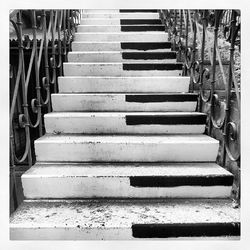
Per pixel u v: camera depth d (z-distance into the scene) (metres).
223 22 3.22
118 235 1.70
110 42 3.77
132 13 4.74
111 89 3.06
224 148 2.15
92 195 2.01
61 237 1.70
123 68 3.26
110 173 2.03
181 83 3.05
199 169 2.11
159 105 2.79
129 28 4.30
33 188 1.99
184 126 2.53
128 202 1.98
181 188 2.00
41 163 2.26
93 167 2.17
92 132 2.53
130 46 3.76
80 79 3.03
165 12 4.26
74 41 4.05
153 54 3.53
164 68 3.29
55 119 2.49
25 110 2.10
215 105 2.39
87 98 2.77
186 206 1.92
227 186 1.99
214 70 2.37
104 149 2.25
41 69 3.79
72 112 2.74
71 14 4.05
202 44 2.60
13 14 1.81
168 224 1.70
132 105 2.79
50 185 1.99
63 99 2.77
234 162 2.10
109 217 1.78
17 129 3.97
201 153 2.26
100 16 4.75
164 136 2.46
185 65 3.23
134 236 1.70
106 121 2.51
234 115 2.05
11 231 1.68
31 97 4.00
